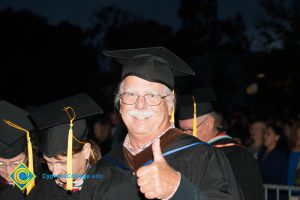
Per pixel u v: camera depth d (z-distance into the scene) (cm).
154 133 254
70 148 288
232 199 224
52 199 297
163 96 254
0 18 2814
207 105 462
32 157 318
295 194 539
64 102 320
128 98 253
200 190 216
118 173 260
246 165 435
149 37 3781
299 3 2419
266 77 2383
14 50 2792
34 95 2803
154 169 202
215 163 236
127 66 259
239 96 2958
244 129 854
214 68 3145
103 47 3672
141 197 246
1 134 319
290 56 2344
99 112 312
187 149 244
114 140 698
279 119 995
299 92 2256
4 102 339
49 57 2855
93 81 2980
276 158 573
